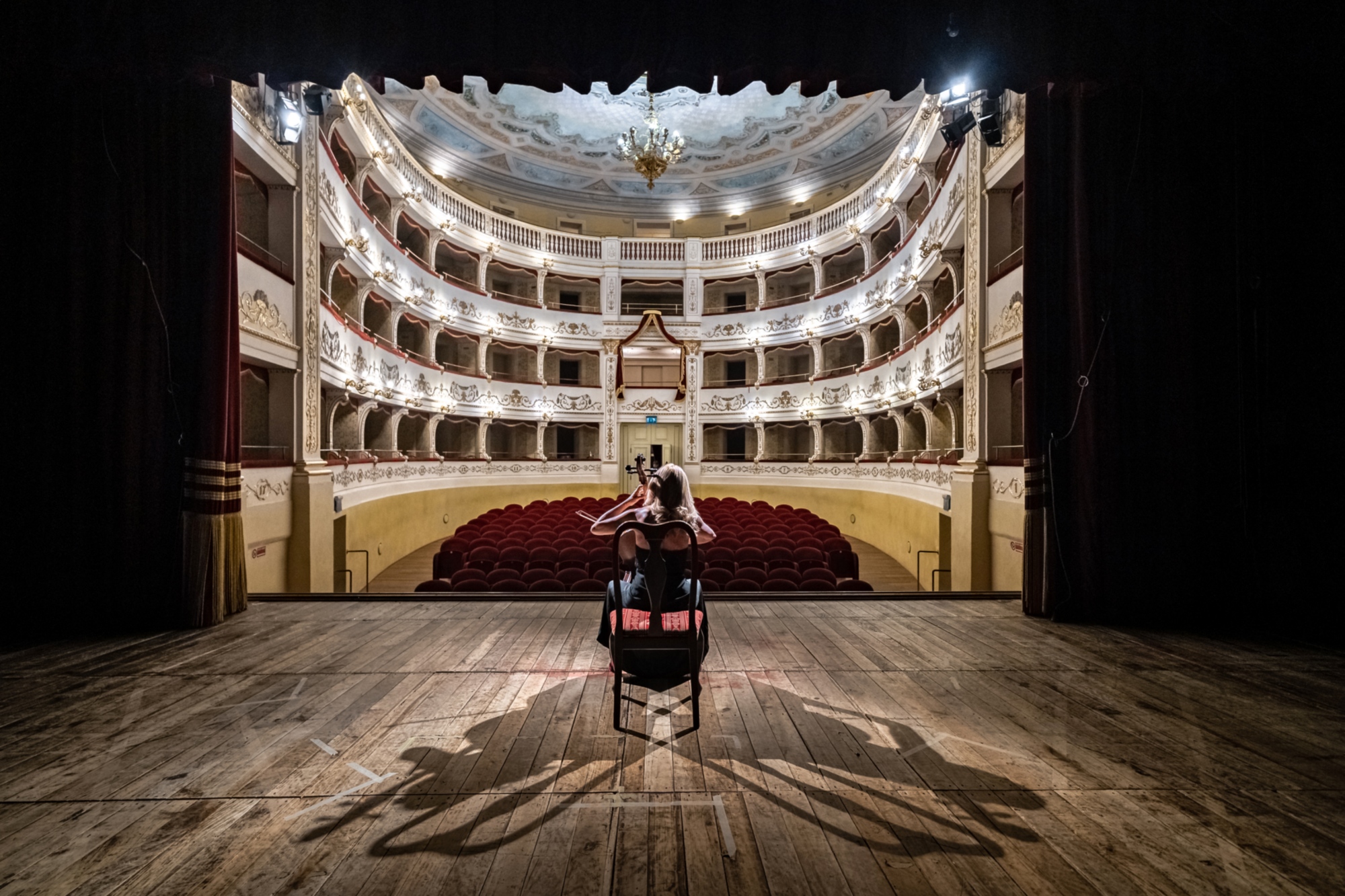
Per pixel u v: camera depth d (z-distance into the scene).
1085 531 4.38
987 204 7.35
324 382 8.54
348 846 1.77
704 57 3.30
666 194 17.33
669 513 3.14
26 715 2.66
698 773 2.19
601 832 1.85
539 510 12.60
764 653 3.59
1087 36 3.37
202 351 4.14
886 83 3.38
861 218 14.39
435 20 3.25
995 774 2.20
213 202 4.18
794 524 10.35
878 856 1.74
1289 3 3.39
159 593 4.06
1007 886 1.62
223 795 2.03
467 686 3.03
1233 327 4.23
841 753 2.35
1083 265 4.40
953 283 9.73
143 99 4.09
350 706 2.77
